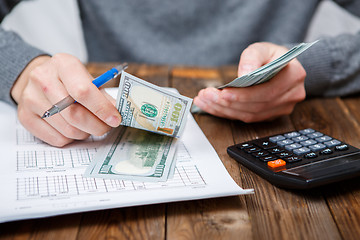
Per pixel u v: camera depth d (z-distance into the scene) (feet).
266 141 1.81
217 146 1.88
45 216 1.23
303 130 1.92
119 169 1.56
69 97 1.62
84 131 1.74
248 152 1.70
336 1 4.29
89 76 1.76
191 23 4.33
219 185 1.42
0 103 2.33
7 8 3.91
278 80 2.04
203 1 4.24
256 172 1.59
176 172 1.54
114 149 1.76
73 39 6.09
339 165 1.52
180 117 1.77
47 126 1.77
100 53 4.62
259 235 1.23
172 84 2.82
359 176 1.49
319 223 1.29
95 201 1.30
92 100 1.61
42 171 1.53
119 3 4.28
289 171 1.49
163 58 4.39
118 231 1.23
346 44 2.71
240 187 1.48
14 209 1.25
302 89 2.21
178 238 1.20
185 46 4.41
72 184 1.42
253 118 2.14
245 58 2.06
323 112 2.40
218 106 2.15
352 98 2.69
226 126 2.15
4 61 2.24
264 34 4.40
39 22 5.87
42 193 1.36
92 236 1.20
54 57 1.87
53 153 1.71
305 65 2.57
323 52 2.64
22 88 2.18
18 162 1.61
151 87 1.69
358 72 2.69
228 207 1.37
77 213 1.32
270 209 1.36
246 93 2.00
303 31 4.38
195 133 1.98
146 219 1.29
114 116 1.66
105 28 4.39
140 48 4.39
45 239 1.18
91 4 4.34
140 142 1.85
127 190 1.38
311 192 1.47
